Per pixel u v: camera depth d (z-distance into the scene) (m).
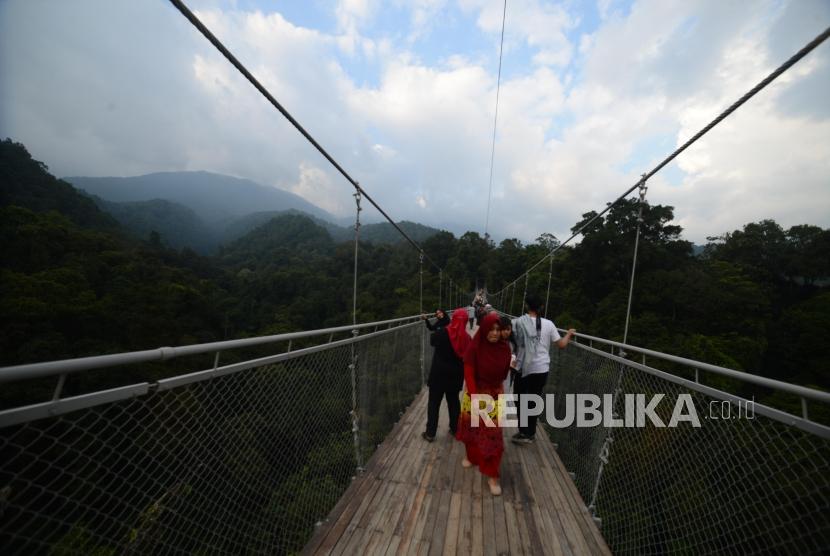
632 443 1.80
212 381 1.21
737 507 1.14
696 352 15.74
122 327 20.02
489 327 2.11
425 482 2.26
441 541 1.76
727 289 19.64
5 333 14.62
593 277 23.98
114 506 0.88
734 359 16.20
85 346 16.20
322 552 1.67
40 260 22.14
